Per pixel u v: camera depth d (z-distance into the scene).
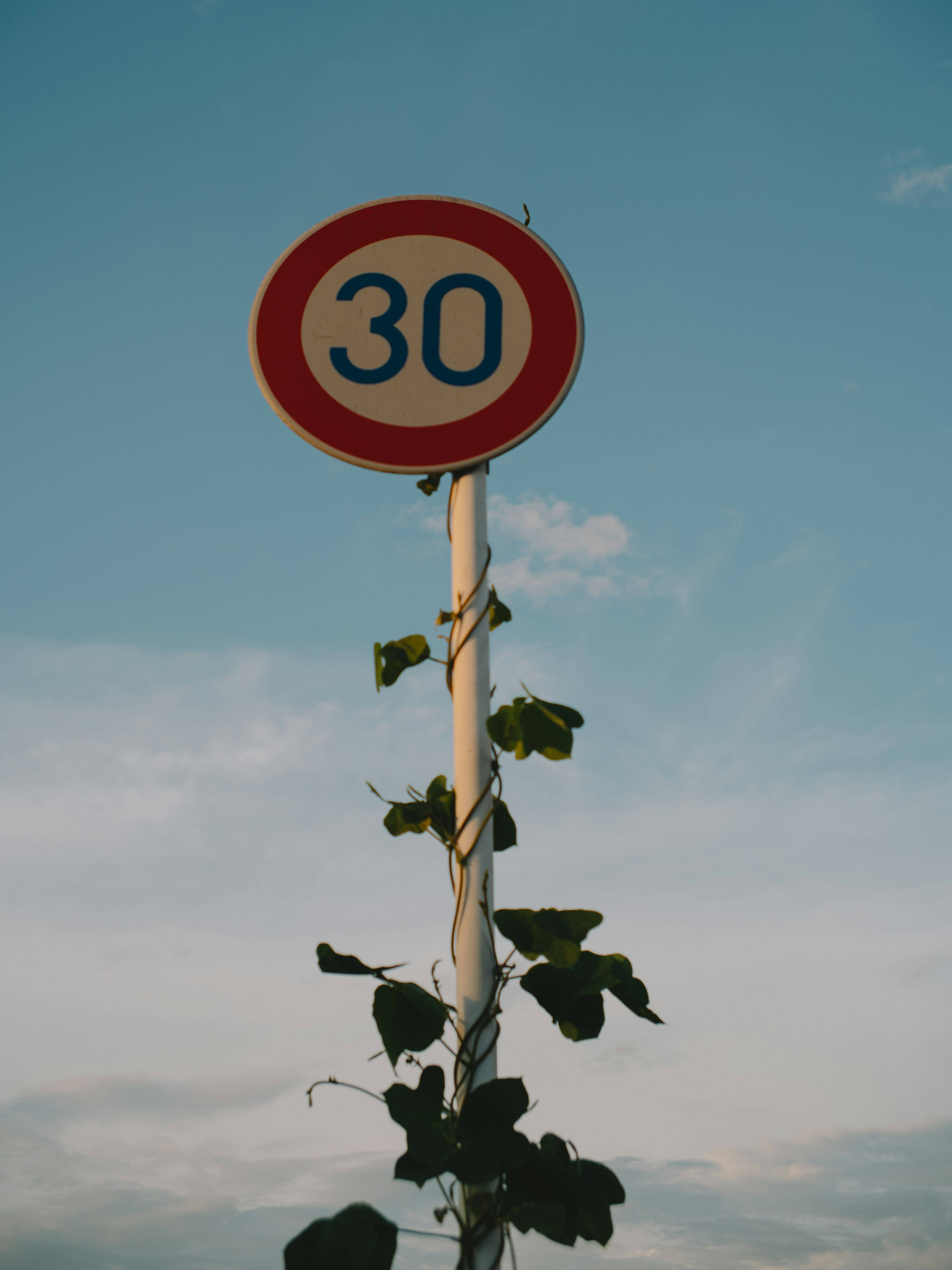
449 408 2.04
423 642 2.07
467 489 2.06
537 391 2.04
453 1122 1.82
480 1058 1.85
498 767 1.98
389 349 2.07
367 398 2.04
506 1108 1.77
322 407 2.03
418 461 2.02
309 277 2.10
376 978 1.91
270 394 2.02
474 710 1.99
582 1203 1.79
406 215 2.13
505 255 2.12
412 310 2.08
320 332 2.07
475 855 1.93
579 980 1.97
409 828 2.01
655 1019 2.03
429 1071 1.86
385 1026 1.89
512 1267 1.75
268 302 2.09
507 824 2.04
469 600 2.03
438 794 2.07
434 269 2.10
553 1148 1.86
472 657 2.01
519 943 1.91
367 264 2.11
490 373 2.05
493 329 2.08
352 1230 1.67
